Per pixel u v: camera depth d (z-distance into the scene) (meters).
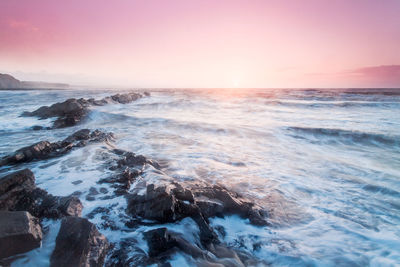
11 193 3.67
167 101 26.38
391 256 3.28
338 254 3.36
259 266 3.17
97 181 5.27
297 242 3.66
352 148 9.60
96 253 2.83
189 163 7.11
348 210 4.64
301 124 13.55
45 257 2.80
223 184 5.67
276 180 6.07
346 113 18.36
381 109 20.23
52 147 7.62
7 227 2.74
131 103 24.25
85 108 17.08
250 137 11.04
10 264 2.66
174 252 3.21
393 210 4.64
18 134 10.95
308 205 4.83
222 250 3.45
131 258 3.02
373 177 6.38
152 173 5.80
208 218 4.12
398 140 9.87
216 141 10.23
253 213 4.35
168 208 3.86
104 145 8.46
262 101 26.86
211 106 23.41
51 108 16.23
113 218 3.88
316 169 7.01
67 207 3.75
